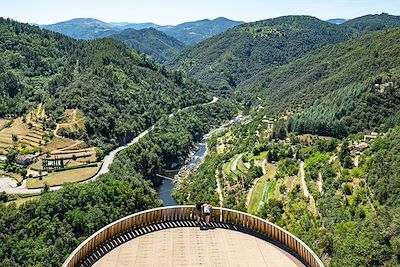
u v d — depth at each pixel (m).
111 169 132.62
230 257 26.47
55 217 94.56
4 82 198.25
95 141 161.75
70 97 183.12
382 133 129.75
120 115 191.38
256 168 130.00
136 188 119.19
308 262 25.75
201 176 141.50
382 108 149.75
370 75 190.12
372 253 66.94
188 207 31.22
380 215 76.44
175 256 26.42
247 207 110.56
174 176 157.50
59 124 166.00
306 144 143.00
